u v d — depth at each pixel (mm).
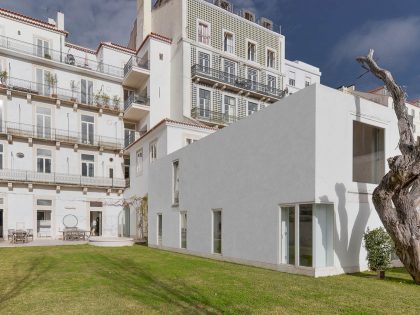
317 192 9234
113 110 29859
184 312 5707
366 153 10633
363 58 9758
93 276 9242
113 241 20000
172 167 17672
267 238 10797
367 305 6152
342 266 9602
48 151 27422
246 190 11938
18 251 16422
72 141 27969
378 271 9484
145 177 23109
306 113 9727
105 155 29766
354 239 9938
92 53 31656
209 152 14406
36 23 27781
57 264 11727
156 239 18953
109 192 28609
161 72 28688
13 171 25094
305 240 9516
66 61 29156
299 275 9320
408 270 8156
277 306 6070
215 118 28047
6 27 26547
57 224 26484
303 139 9742
